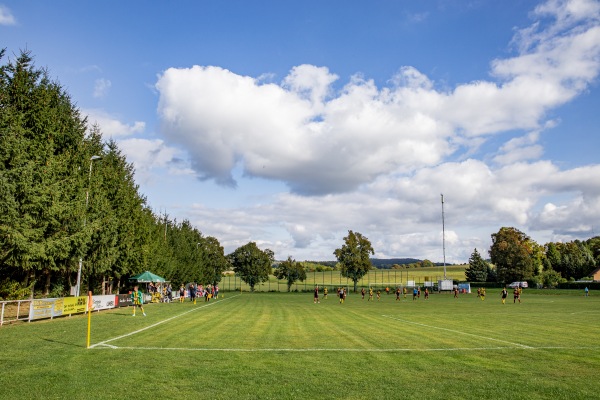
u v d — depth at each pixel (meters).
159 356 13.95
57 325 22.31
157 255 56.62
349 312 36.75
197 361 13.26
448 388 10.54
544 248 128.62
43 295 35.59
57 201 28.86
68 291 41.94
